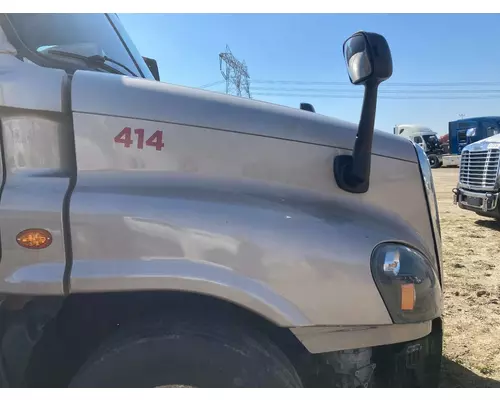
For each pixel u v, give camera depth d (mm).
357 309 1693
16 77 1717
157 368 1606
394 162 1991
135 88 1790
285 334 1791
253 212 1688
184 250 1612
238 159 1783
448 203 12891
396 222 1934
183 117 1771
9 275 1619
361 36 1760
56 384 1826
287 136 1846
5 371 1770
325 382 1863
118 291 1615
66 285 1602
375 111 1776
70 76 1814
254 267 1627
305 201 1800
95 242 1617
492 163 8305
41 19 2127
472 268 6125
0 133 1688
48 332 1811
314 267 1662
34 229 1615
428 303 1817
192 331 1612
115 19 2855
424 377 1986
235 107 1848
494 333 4082
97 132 1712
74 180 1679
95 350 1729
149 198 1659
